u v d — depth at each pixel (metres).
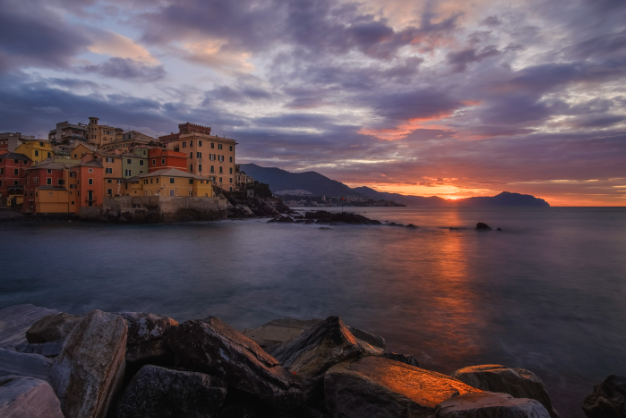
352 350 6.55
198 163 88.50
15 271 25.42
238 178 127.81
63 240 44.59
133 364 5.54
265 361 5.68
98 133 120.88
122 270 25.95
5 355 4.57
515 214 173.75
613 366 10.77
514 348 12.05
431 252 37.22
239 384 5.21
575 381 9.87
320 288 20.61
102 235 50.50
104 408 4.32
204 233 55.41
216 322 6.34
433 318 15.17
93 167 74.88
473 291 20.00
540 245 43.78
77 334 4.62
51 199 72.00
